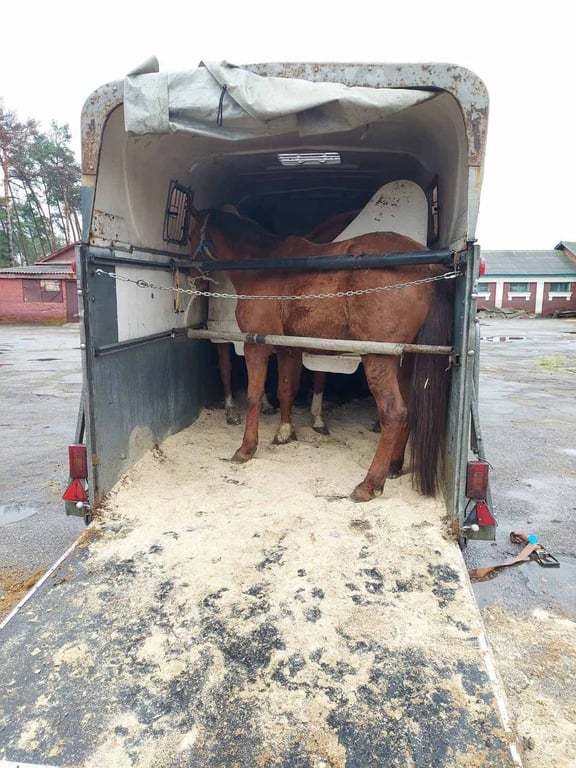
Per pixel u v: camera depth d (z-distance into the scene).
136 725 1.49
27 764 1.38
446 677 1.63
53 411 6.88
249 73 2.21
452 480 2.51
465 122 2.19
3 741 1.44
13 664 1.70
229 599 1.98
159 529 2.49
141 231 3.14
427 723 1.48
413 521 2.55
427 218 3.53
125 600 1.99
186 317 4.02
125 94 2.29
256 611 1.92
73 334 19.50
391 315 2.78
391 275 2.81
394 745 1.42
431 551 2.28
